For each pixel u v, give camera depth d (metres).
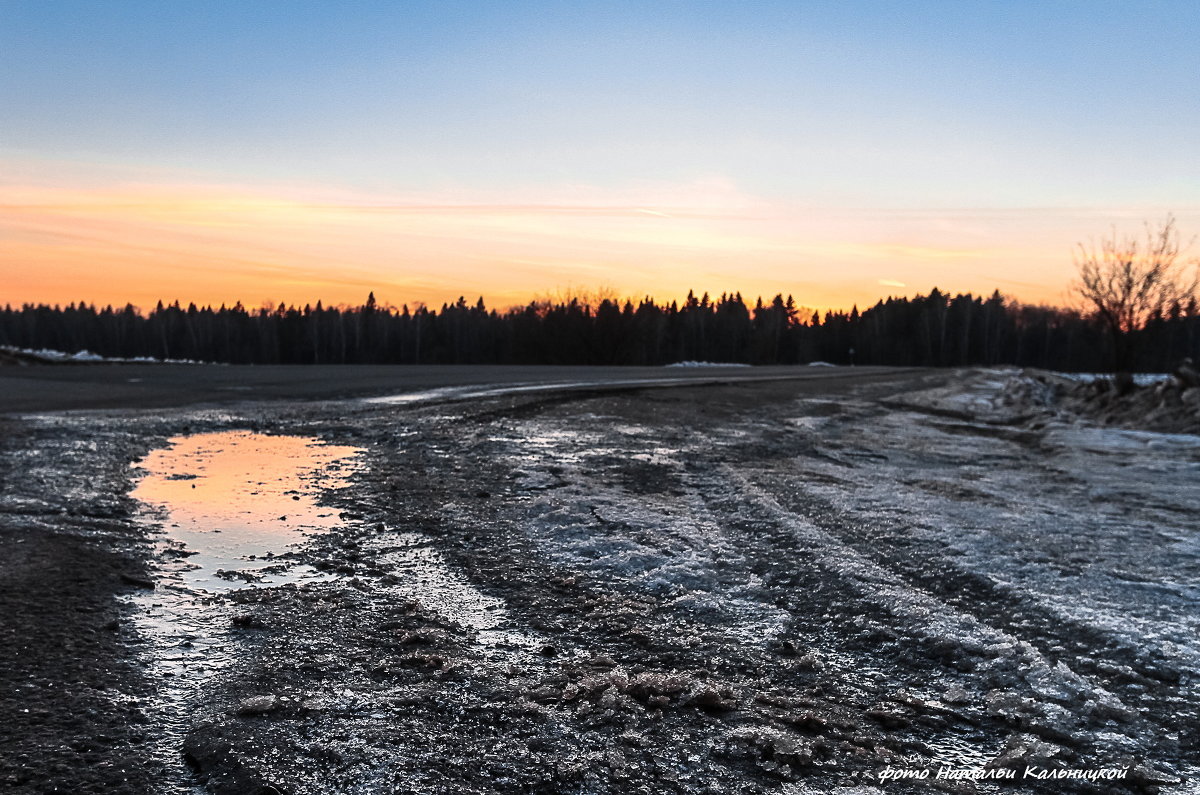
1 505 6.59
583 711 3.37
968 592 5.11
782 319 116.88
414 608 4.60
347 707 3.34
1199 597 5.09
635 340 70.12
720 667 3.89
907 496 8.28
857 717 3.42
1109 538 6.66
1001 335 114.50
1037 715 3.45
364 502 7.31
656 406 17.41
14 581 4.79
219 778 2.78
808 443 12.59
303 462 9.38
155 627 4.20
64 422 11.69
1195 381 16.81
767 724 3.31
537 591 4.96
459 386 21.17
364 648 4.00
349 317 105.75
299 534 6.17
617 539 6.13
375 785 2.76
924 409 20.80
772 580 5.26
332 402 16.12
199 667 3.72
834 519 7.07
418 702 3.41
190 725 3.16
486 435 11.79
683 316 104.19
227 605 4.57
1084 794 2.87
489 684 3.61
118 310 110.62
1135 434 14.20
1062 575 5.51
